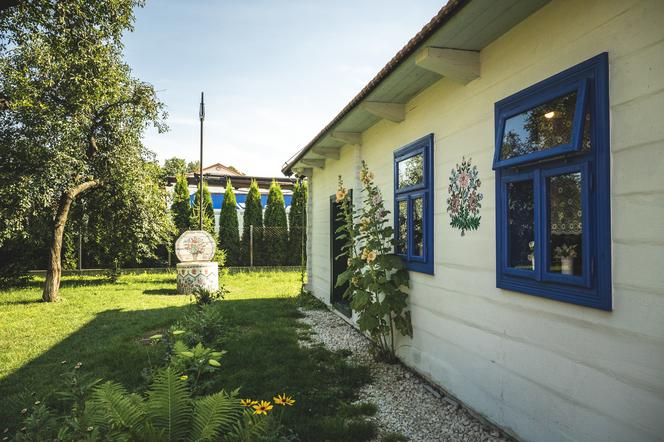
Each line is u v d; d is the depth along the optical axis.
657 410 1.60
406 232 4.20
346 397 3.34
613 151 1.82
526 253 2.39
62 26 5.59
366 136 5.54
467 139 3.06
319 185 8.59
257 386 3.52
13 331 5.61
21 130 7.26
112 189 9.62
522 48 2.45
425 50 2.82
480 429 2.74
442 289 3.42
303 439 2.64
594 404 1.90
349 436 2.65
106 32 6.37
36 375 3.82
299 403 3.16
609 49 1.85
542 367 2.25
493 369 2.70
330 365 4.16
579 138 1.90
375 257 3.99
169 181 16.31
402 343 4.20
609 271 1.81
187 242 10.16
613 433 1.79
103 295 9.02
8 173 7.17
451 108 3.30
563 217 2.11
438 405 3.17
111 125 9.08
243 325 6.02
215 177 17.98
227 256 15.74
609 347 1.82
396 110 4.23
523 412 2.40
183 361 3.00
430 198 3.61
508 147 2.49
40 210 8.09
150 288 10.25
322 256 8.14
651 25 1.65
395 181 4.44
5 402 3.16
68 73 7.07
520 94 2.43
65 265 13.40
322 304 7.70
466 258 3.05
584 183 1.93
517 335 2.46
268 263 16.11
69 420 1.83
